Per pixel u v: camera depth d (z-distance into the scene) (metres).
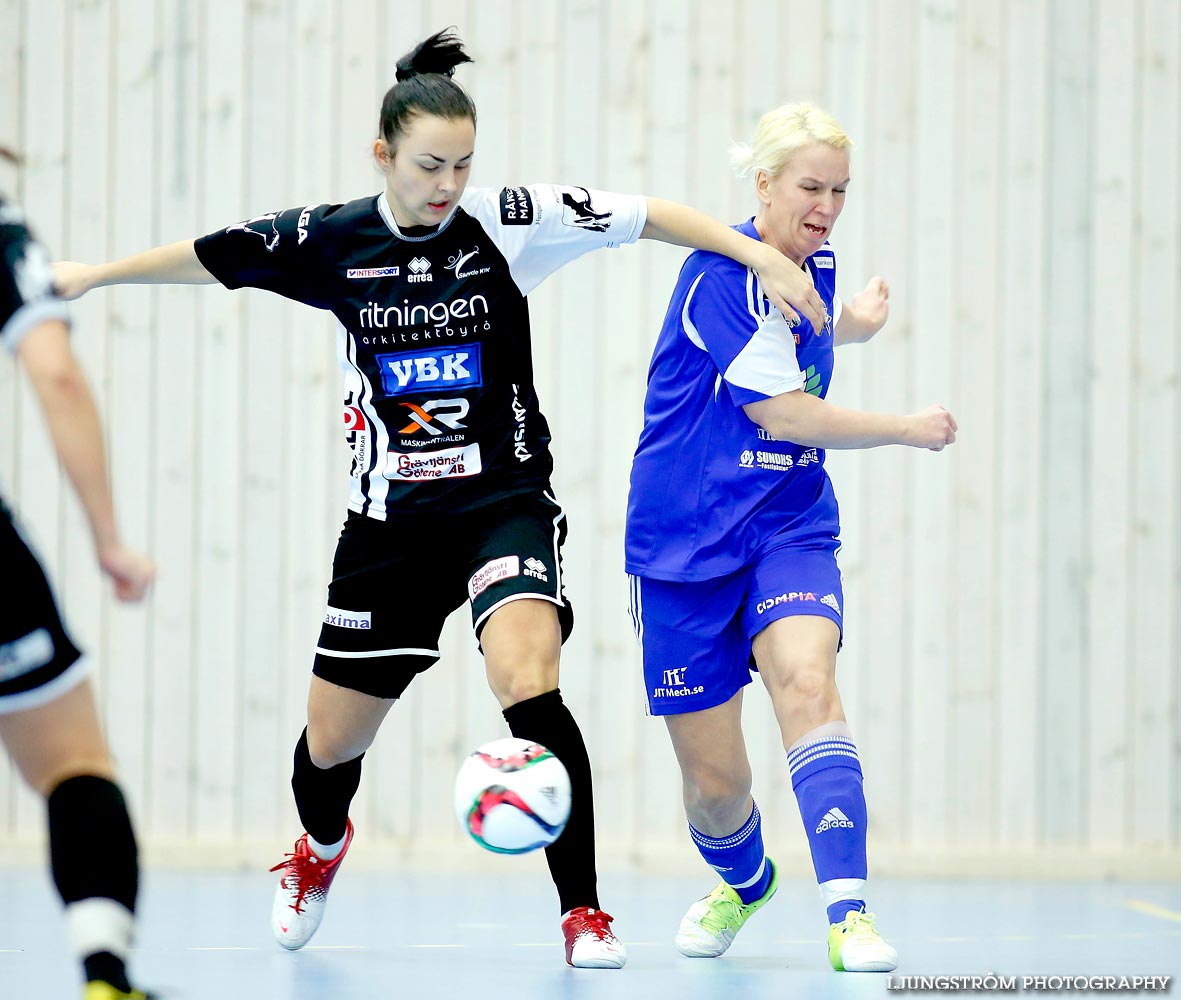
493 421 11.06
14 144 20.48
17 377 20.27
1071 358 21.02
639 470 11.84
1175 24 21.23
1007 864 20.45
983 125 20.97
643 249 20.48
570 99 20.61
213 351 20.39
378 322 10.92
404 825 20.16
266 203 20.53
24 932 13.26
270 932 13.45
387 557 11.24
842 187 11.47
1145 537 21.05
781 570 11.26
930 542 20.73
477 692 20.20
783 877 20.06
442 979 10.32
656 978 10.41
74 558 20.23
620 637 20.30
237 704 20.22
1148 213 21.17
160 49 20.55
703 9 20.73
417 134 10.19
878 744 20.59
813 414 11.00
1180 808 20.92
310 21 20.55
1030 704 20.77
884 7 20.91
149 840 19.98
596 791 20.16
